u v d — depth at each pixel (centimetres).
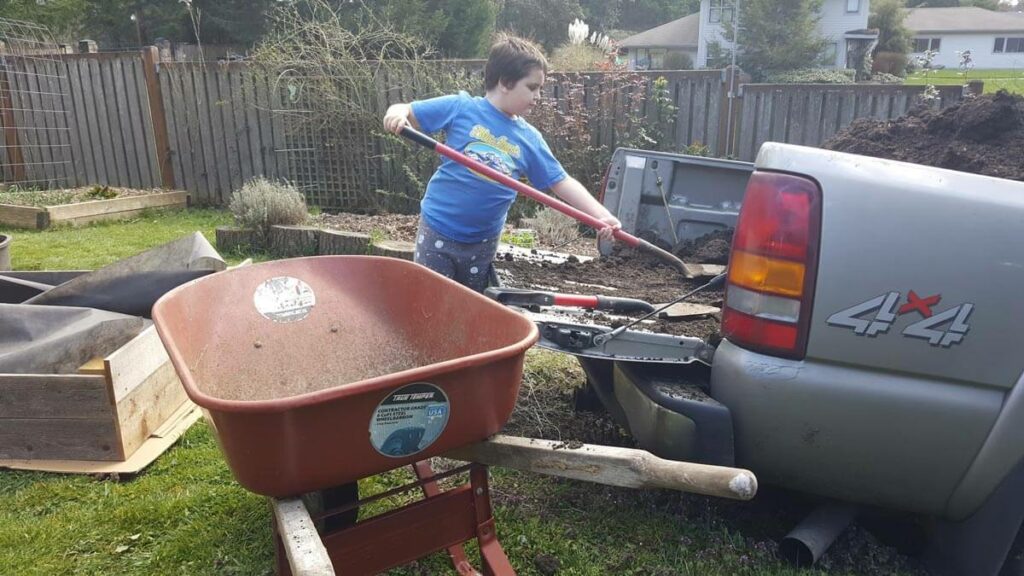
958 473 222
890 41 4159
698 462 235
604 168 852
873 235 216
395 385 179
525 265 372
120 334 351
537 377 409
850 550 257
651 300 306
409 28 2302
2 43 1062
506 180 291
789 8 3403
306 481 182
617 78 852
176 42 2308
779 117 819
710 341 253
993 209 214
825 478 235
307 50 929
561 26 4622
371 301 286
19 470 317
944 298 214
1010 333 213
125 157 1024
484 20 2695
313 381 274
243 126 962
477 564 257
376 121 909
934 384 219
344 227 766
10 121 1054
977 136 315
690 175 399
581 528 277
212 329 257
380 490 302
